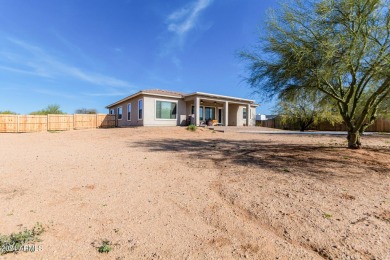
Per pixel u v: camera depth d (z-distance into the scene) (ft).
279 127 97.25
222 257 7.11
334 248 7.55
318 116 75.41
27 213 10.22
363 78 23.45
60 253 7.20
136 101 70.85
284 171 17.79
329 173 17.17
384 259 6.90
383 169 18.42
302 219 9.68
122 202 11.74
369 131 75.72
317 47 21.34
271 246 7.75
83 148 30.81
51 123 68.59
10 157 23.65
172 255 7.20
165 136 47.01
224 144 35.17
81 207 11.02
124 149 29.91
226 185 14.53
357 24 19.48
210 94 68.13
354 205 11.18
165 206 11.28
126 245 7.77
